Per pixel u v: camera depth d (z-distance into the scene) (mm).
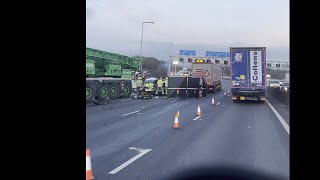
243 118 16891
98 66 27797
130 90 31672
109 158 8273
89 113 18938
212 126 14016
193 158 8227
